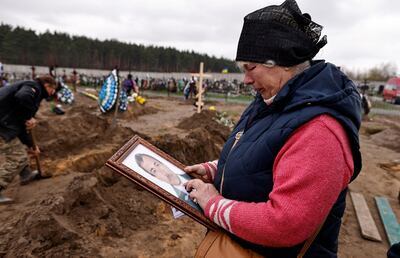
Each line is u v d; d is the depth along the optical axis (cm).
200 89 1302
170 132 1047
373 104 2652
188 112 1727
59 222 290
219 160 155
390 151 1062
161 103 2234
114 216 333
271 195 111
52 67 1756
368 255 392
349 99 113
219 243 130
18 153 429
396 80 2906
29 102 423
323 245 122
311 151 106
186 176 166
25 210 389
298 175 105
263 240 110
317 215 104
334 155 105
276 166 117
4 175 408
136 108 1545
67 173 554
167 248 307
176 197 139
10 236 293
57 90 491
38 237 277
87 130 765
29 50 6397
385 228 462
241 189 127
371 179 714
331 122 109
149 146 174
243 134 139
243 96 3009
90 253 277
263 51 120
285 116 119
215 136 835
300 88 119
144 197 387
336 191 106
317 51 128
